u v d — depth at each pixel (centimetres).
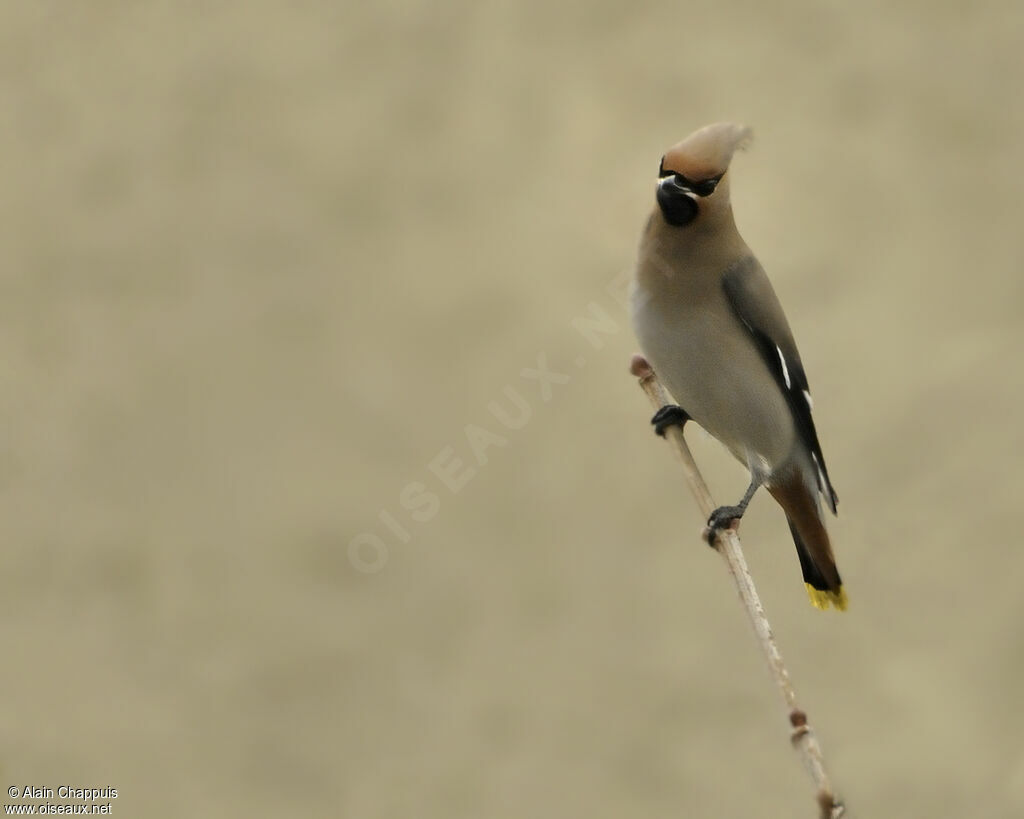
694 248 773
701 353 782
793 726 535
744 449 805
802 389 812
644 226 791
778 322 796
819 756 529
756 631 627
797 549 838
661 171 774
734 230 788
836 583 827
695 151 766
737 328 784
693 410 801
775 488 813
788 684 597
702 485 761
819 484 822
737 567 664
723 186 769
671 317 782
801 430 812
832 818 518
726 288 780
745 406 788
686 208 763
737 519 776
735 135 776
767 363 791
